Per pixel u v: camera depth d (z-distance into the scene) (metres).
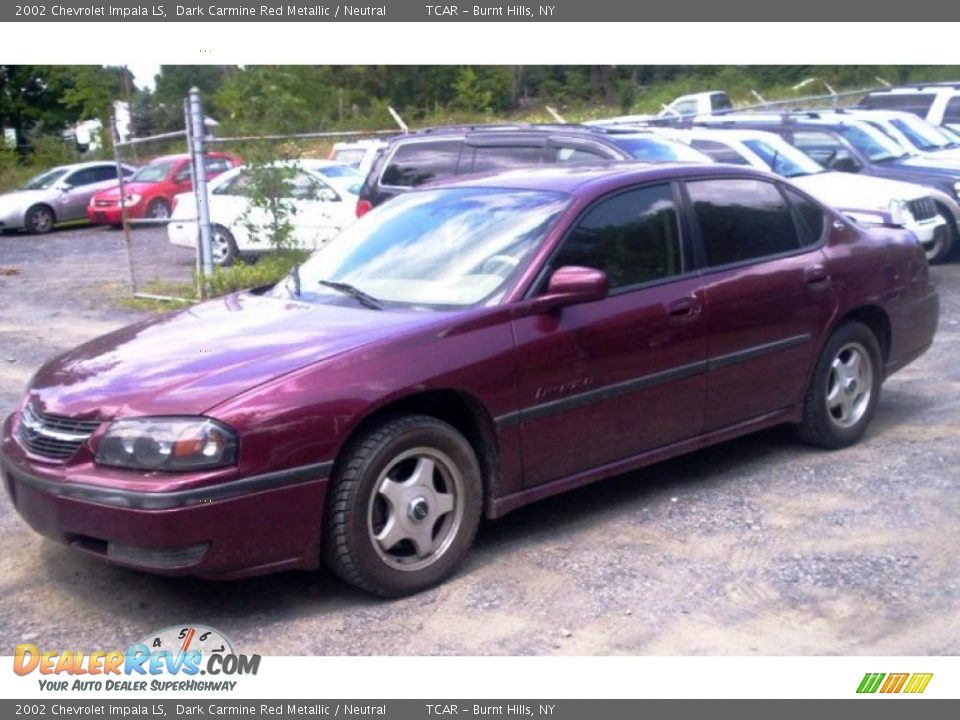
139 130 32.97
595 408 5.45
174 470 4.36
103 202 24.95
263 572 4.55
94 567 5.36
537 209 5.70
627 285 5.66
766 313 6.19
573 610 4.77
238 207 16.17
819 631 4.54
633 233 5.79
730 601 4.82
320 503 4.59
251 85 13.16
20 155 37.16
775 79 45.25
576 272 5.21
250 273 13.08
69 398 4.73
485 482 5.23
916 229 13.15
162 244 22.00
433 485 4.97
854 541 5.41
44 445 4.73
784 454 6.81
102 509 4.40
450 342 4.98
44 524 4.68
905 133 16.72
